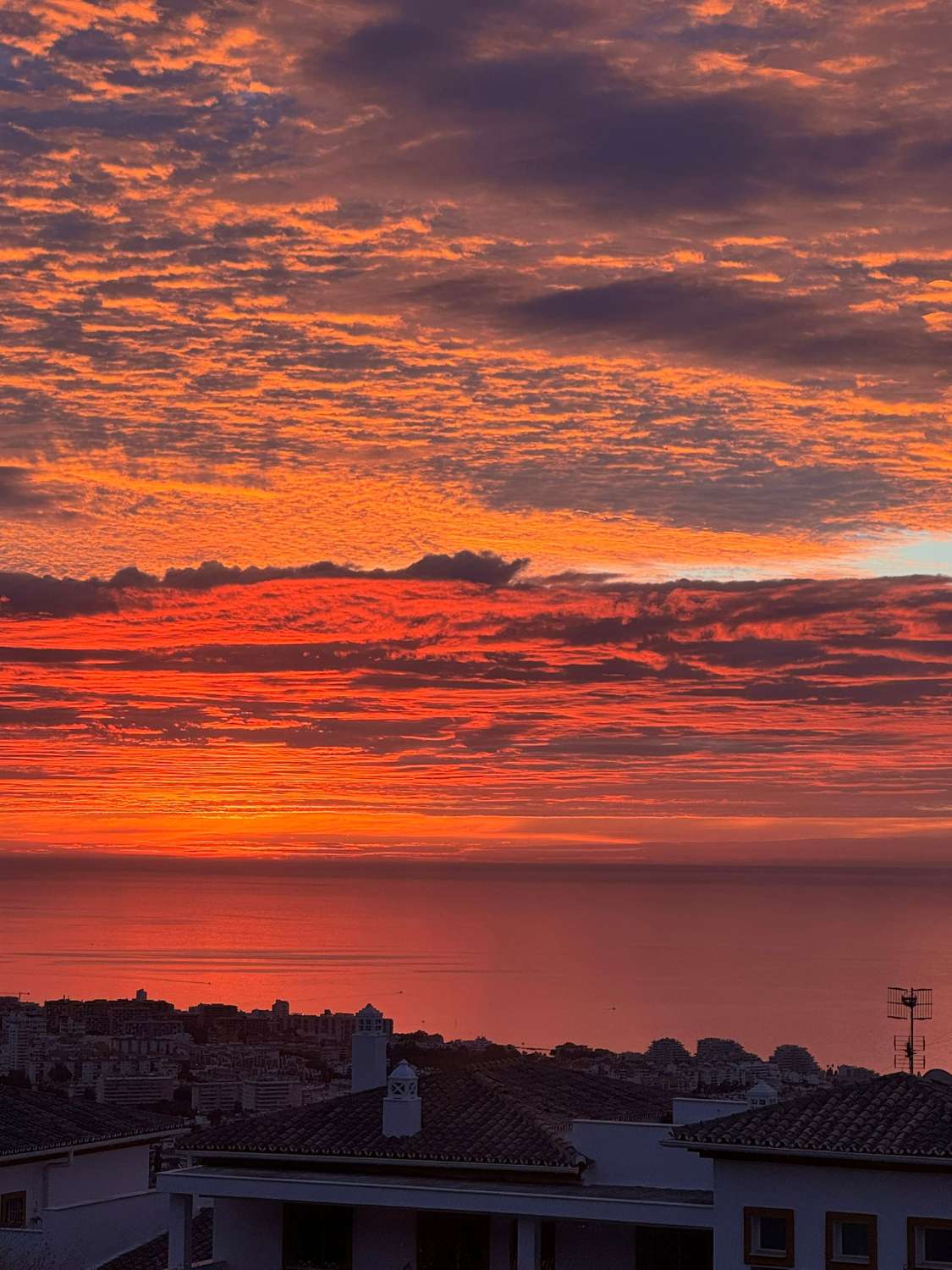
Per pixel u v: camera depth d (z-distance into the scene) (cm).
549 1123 4291
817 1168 3709
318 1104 4488
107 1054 12575
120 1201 4938
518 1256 3959
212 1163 4306
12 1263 4612
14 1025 14625
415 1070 4531
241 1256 4281
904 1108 3788
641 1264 4047
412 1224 4175
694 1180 4034
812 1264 3681
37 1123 5044
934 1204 3609
